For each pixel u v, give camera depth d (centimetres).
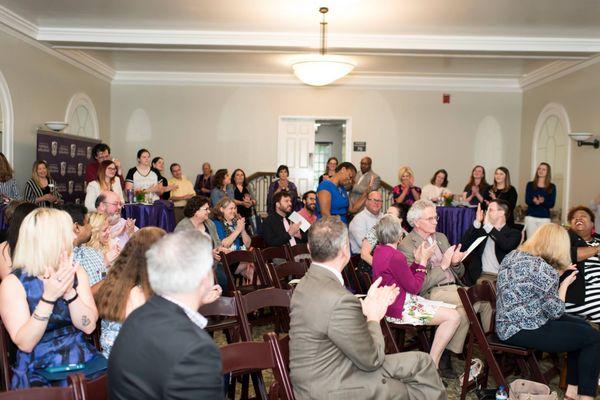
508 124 947
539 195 711
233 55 778
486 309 381
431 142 949
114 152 940
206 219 455
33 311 209
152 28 645
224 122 947
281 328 438
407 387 228
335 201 538
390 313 328
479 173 756
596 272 388
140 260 218
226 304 274
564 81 787
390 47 655
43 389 148
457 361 400
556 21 589
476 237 421
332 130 1349
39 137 643
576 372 307
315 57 577
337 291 212
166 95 941
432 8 550
